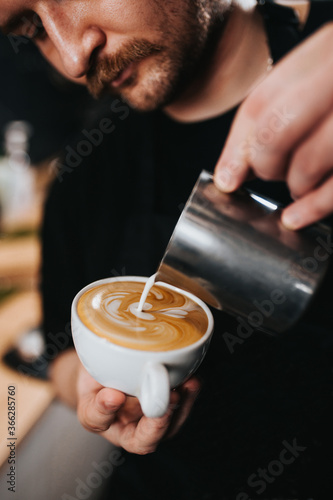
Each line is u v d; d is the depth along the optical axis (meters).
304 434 0.93
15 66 2.08
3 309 1.25
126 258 1.20
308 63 0.45
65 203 1.23
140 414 0.77
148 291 0.69
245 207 0.57
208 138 1.06
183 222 0.56
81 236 1.24
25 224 1.67
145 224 1.16
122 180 1.18
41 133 2.23
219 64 1.00
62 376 1.00
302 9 1.06
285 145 0.48
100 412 0.62
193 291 0.62
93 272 1.23
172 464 0.96
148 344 0.57
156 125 1.10
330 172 0.49
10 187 1.65
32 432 0.95
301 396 0.95
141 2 0.77
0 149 1.80
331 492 0.90
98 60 0.83
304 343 0.98
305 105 0.45
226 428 0.96
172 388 0.61
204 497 0.90
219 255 0.56
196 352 0.58
